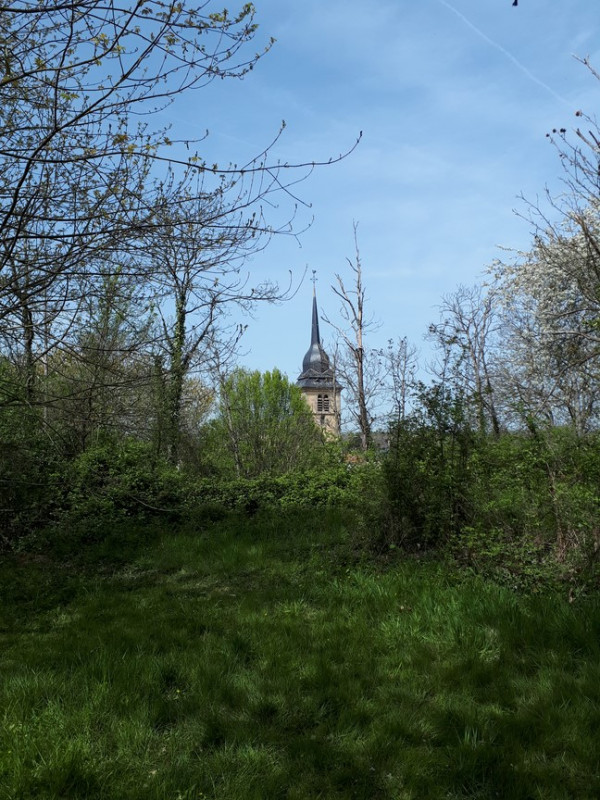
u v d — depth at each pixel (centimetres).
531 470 743
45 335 625
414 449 845
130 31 466
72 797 317
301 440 2131
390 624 568
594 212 1468
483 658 488
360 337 2206
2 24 504
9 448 966
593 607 541
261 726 395
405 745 373
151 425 1211
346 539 924
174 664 484
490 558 703
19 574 905
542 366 1575
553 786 327
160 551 1006
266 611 644
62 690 434
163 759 358
